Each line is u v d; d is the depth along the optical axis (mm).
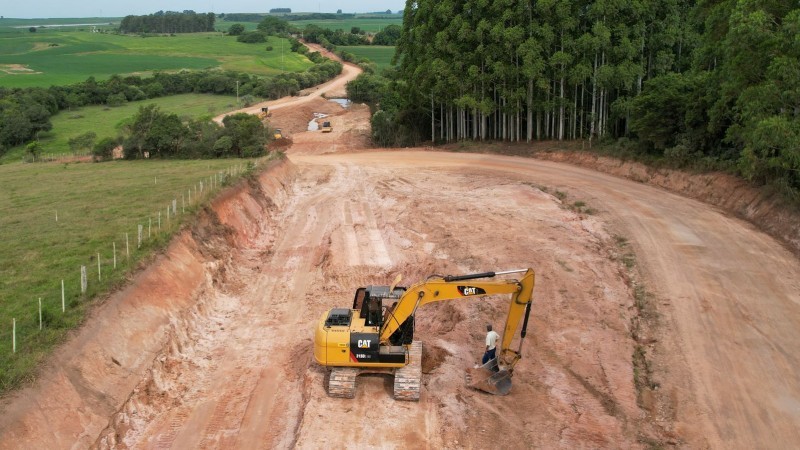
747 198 32688
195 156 53906
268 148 61781
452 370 19109
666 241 28547
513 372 18750
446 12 54125
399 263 28969
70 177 42844
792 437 15453
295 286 26547
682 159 39500
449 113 62312
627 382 17984
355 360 17312
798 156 26406
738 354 19047
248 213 33469
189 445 15547
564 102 51375
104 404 15500
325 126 79688
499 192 40094
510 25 51469
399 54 62969
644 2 46375
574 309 22375
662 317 21391
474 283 17250
